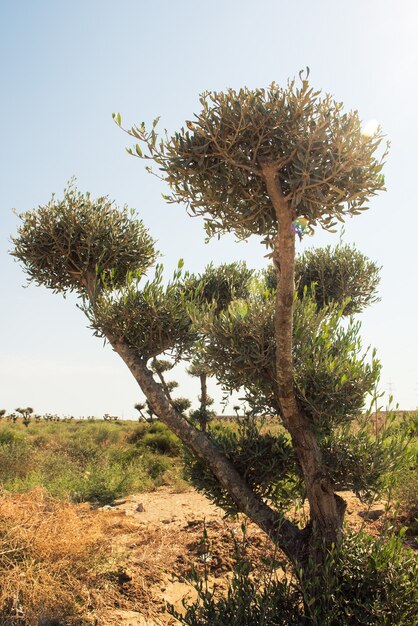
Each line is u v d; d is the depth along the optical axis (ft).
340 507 16.26
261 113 12.66
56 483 38.34
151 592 18.13
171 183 13.50
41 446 57.62
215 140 12.82
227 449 17.44
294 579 15.42
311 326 16.63
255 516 16.78
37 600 15.85
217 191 13.34
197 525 26.61
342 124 12.71
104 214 23.34
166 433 59.26
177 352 19.80
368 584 13.88
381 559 14.14
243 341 15.97
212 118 12.98
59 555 17.88
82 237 22.04
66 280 23.29
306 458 15.97
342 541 15.17
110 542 20.08
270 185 13.11
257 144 12.93
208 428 19.21
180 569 20.34
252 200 13.46
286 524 16.66
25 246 22.50
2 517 18.81
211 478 17.90
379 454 15.64
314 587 13.38
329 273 26.35
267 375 16.15
